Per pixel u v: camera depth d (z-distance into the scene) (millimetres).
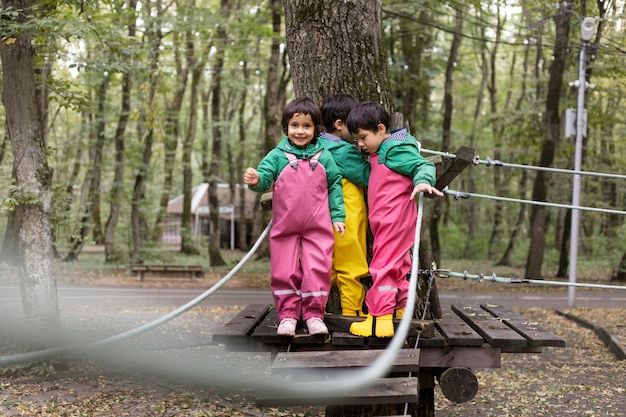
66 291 19219
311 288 4473
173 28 20594
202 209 45062
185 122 38469
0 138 24281
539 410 8656
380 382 4008
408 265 4656
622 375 10508
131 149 28516
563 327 14727
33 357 3285
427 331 4484
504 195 33375
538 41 22516
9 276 21359
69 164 34906
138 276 23109
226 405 8570
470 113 43250
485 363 4707
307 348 4664
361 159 4848
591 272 28297
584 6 19531
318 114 4652
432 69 25250
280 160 4613
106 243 27547
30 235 9852
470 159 4926
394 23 22203
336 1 5855
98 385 9203
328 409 5762
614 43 19312
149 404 8438
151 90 22641
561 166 27047
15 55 9695
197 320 14523
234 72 29562
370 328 4426
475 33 31797
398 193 4598
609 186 27094
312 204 4531
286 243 4598
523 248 37719
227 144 36781
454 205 45844
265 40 24859
